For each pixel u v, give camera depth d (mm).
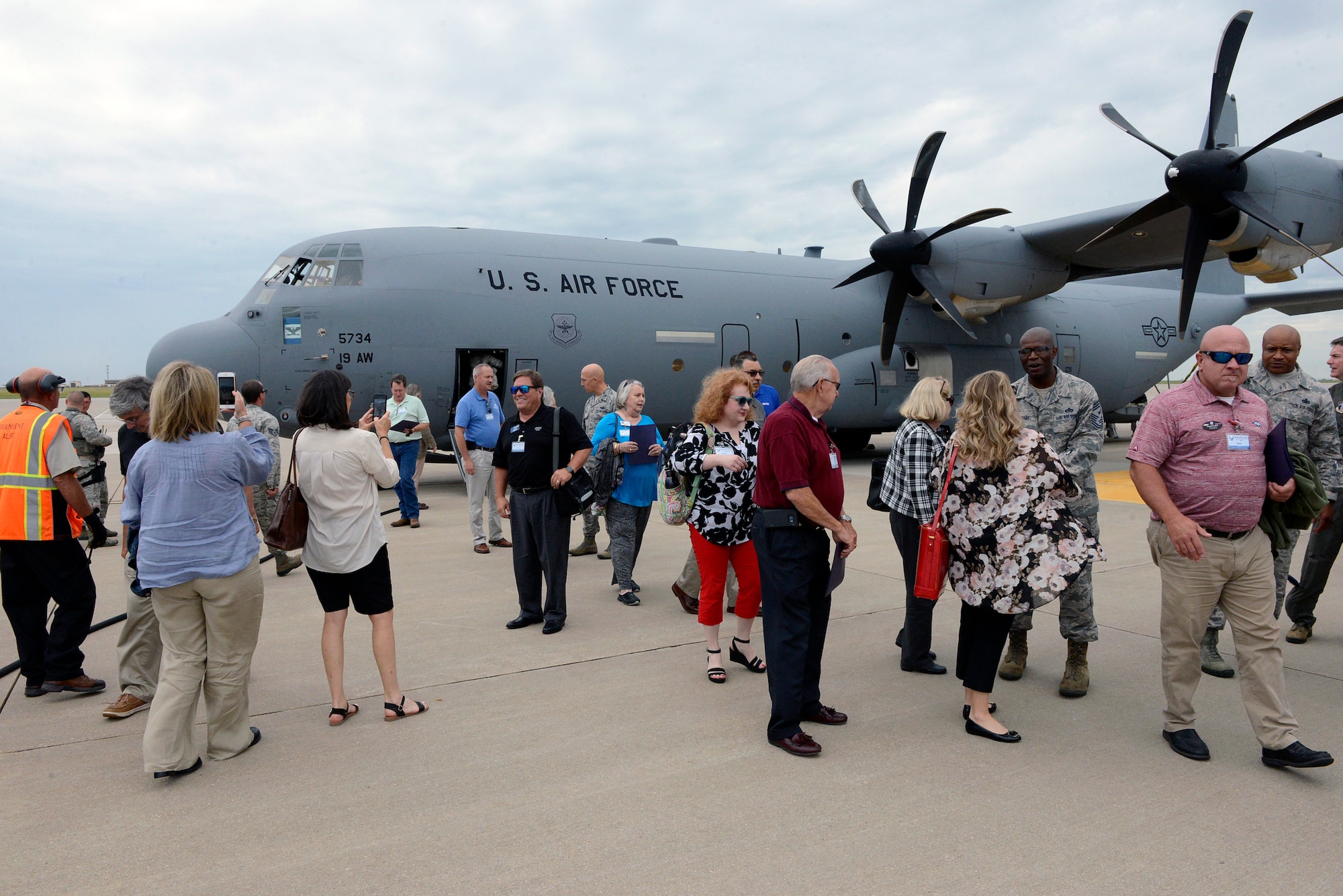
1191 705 3342
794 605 3346
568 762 3242
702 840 2654
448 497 11469
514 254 11734
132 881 2428
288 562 6508
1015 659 4234
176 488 3074
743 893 2355
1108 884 2391
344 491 3537
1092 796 2957
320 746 3398
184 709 3086
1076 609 3934
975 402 3346
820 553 3414
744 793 2984
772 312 13398
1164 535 3328
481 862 2523
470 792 2992
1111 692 4035
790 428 3285
